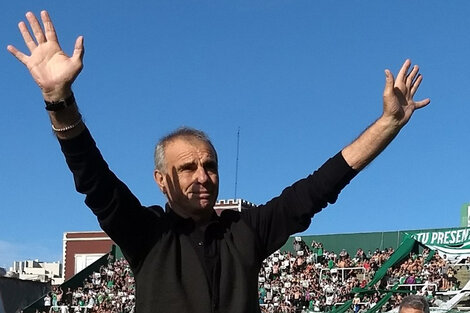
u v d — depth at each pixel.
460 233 53.41
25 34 4.21
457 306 46.12
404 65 4.60
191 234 4.55
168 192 4.66
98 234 80.00
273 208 4.73
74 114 4.16
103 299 62.06
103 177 4.27
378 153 4.58
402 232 56.97
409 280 51.59
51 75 4.09
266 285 58.09
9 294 57.16
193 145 4.59
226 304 4.35
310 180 4.66
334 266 58.16
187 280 4.38
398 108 4.50
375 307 50.25
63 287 63.09
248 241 4.57
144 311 4.37
